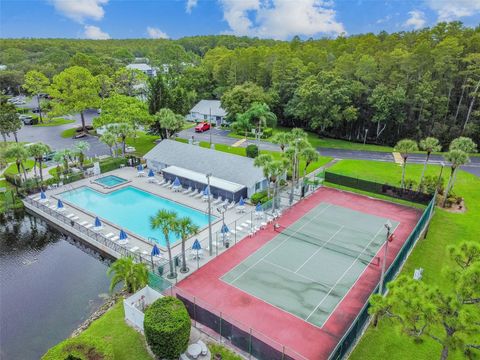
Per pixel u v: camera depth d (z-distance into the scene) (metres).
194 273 31.36
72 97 79.44
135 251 34.69
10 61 164.25
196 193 48.94
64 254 37.50
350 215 42.81
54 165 61.44
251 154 60.66
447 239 37.31
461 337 15.80
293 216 42.47
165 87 72.94
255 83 96.75
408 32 101.19
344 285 29.81
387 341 23.48
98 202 47.16
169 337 20.64
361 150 71.31
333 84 75.12
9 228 43.66
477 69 68.62
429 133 74.25
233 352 22.70
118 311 26.84
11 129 67.31
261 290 29.11
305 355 22.61
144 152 68.50
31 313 28.14
